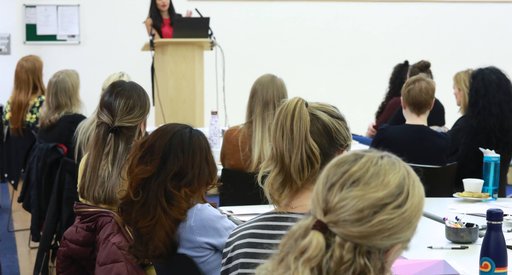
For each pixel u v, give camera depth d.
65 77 3.76
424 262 1.75
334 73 7.38
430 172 3.07
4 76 6.79
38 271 3.17
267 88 2.84
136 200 1.74
